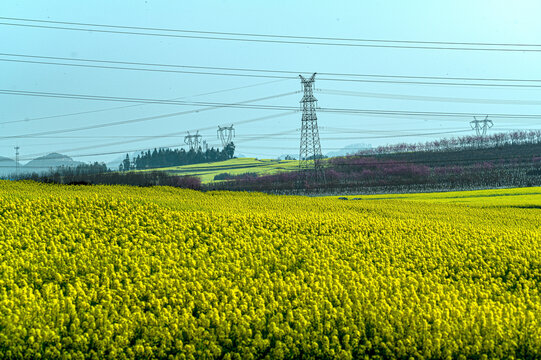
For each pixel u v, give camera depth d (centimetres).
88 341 1167
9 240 1961
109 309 1339
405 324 1309
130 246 2114
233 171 14962
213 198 4459
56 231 2281
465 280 1959
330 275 1716
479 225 3356
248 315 1298
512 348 1238
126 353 1166
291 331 1240
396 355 1210
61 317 1235
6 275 1529
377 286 1612
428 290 1662
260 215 3058
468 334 1271
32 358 1109
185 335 1234
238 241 2278
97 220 2552
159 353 1163
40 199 2917
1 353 1098
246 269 1788
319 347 1227
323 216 3234
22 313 1222
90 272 1705
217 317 1252
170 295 1468
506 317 1393
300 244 2359
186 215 2820
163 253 1983
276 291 1559
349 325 1276
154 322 1255
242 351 1185
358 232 2805
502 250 2456
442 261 2203
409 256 2273
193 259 1900
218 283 1560
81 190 4369
